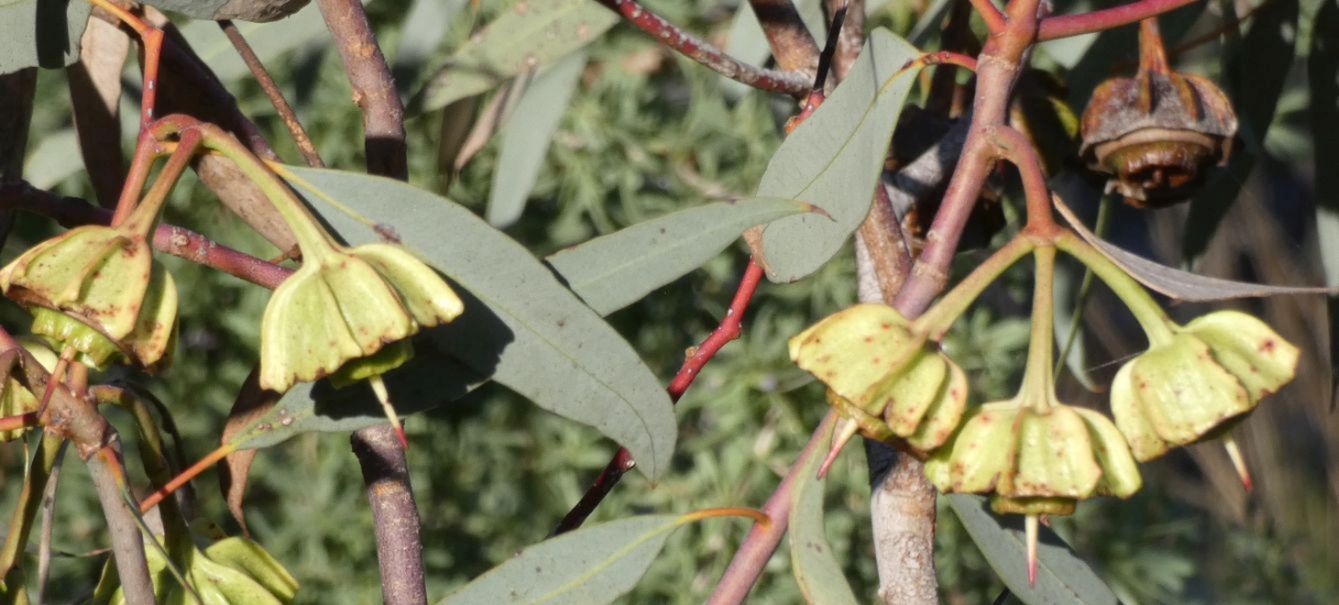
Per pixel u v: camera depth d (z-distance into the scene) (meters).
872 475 0.73
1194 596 2.31
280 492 1.73
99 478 0.64
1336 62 0.94
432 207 0.66
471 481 1.73
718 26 1.61
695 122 1.66
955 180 0.64
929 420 0.62
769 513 0.67
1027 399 0.62
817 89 0.75
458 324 0.66
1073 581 0.72
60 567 1.54
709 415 1.80
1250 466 2.35
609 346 0.66
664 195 1.72
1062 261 0.94
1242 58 0.95
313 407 0.66
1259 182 1.99
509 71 0.86
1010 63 0.65
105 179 0.83
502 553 1.72
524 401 1.74
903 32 1.32
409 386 0.66
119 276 0.61
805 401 1.68
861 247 0.81
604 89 1.67
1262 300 2.25
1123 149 0.79
